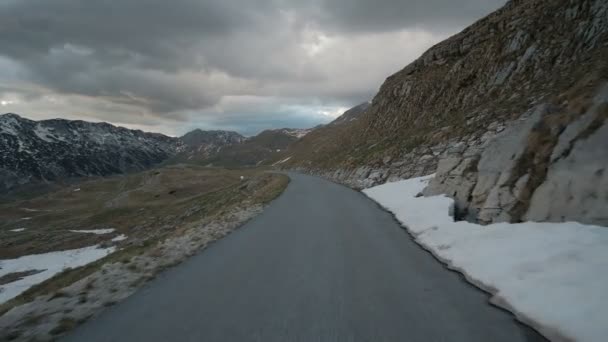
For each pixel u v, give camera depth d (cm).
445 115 4219
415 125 4738
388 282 647
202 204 5378
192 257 904
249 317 504
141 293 632
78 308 569
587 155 783
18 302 682
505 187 982
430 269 729
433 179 1681
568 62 3011
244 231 1256
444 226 1029
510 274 591
